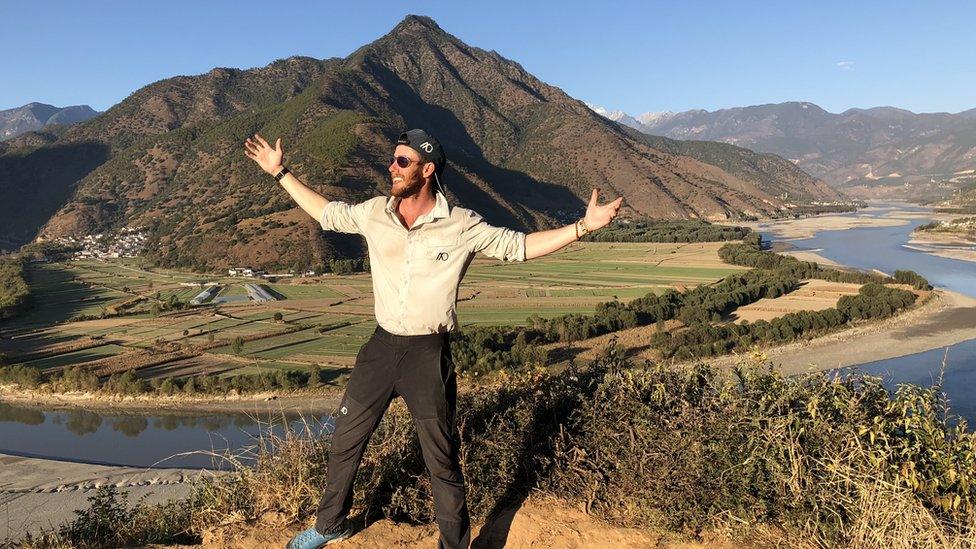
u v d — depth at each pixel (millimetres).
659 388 4695
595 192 3088
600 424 4609
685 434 4273
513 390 5180
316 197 3738
